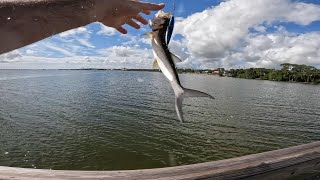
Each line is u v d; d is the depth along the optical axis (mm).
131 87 75625
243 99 61906
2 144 21906
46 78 95125
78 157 20266
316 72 188250
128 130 28031
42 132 25906
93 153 21172
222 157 21734
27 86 63719
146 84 88438
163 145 23938
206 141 25797
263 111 45938
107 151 21766
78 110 37344
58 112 35344
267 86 116438
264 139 28109
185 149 23156
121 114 35969
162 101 49469
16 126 27469
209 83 111062
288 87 118875
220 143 25531
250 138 28078
